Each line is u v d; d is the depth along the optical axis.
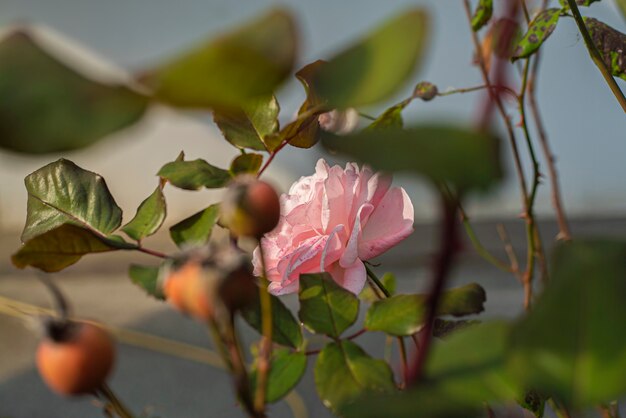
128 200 5.69
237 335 0.56
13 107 0.36
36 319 0.47
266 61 0.36
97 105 0.37
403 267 4.29
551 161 1.01
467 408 0.45
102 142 0.37
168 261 0.49
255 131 0.61
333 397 0.59
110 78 0.37
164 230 5.01
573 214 5.17
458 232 0.43
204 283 0.48
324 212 0.67
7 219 5.28
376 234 0.69
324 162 0.70
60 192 0.66
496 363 0.46
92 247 0.59
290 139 0.61
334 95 0.38
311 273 0.63
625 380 0.43
